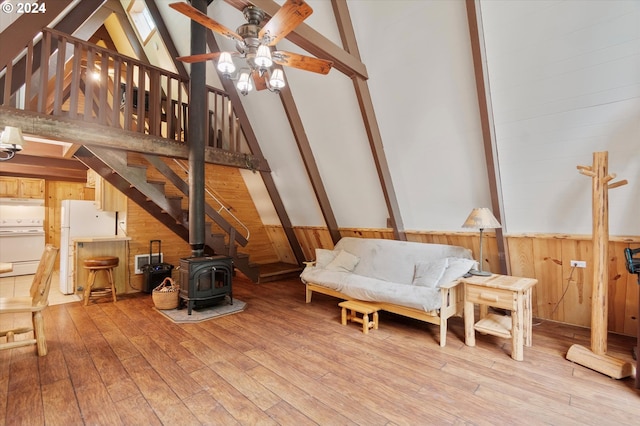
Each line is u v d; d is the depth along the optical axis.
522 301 2.67
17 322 3.45
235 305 4.08
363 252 4.45
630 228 2.85
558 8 2.45
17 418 1.84
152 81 4.01
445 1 2.84
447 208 3.96
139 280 4.98
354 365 2.53
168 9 4.96
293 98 4.45
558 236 3.27
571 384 2.25
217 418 1.87
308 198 5.52
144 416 1.88
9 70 2.87
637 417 1.89
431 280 3.31
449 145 3.51
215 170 6.04
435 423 1.83
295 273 6.18
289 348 2.85
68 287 4.62
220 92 4.92
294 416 1.89
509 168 3.25
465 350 2.83
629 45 2.32
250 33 2.46
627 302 3.08
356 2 3.33
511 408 1.97
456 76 3.11
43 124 3.10
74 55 3.34
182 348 2.83
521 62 2.76
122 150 3.83
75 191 7.25
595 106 2.61
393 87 3.55
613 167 2.74
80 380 2.27
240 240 5.42
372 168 4.33
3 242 6.07
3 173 5.72
